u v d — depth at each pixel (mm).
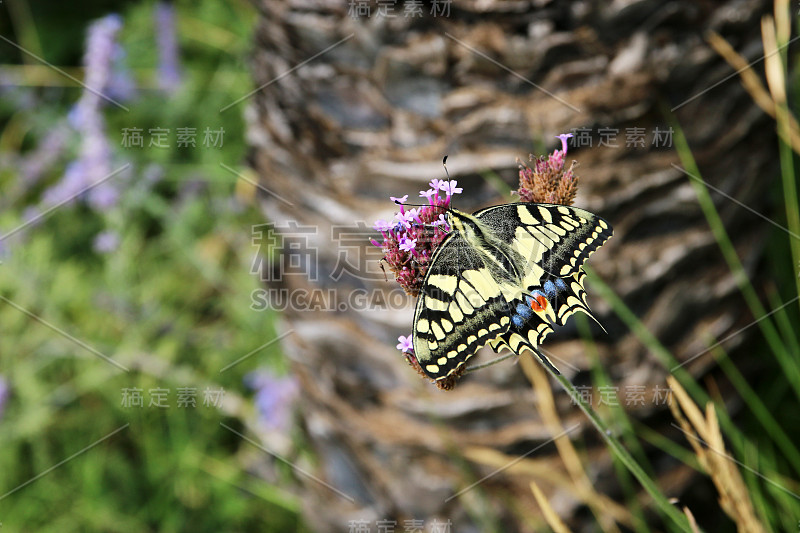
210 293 1156
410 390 824
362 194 809
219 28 1313
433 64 778
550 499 837
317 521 904
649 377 828
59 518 980
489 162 788
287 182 827
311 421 891
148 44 1348
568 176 710
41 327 1085
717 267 832
